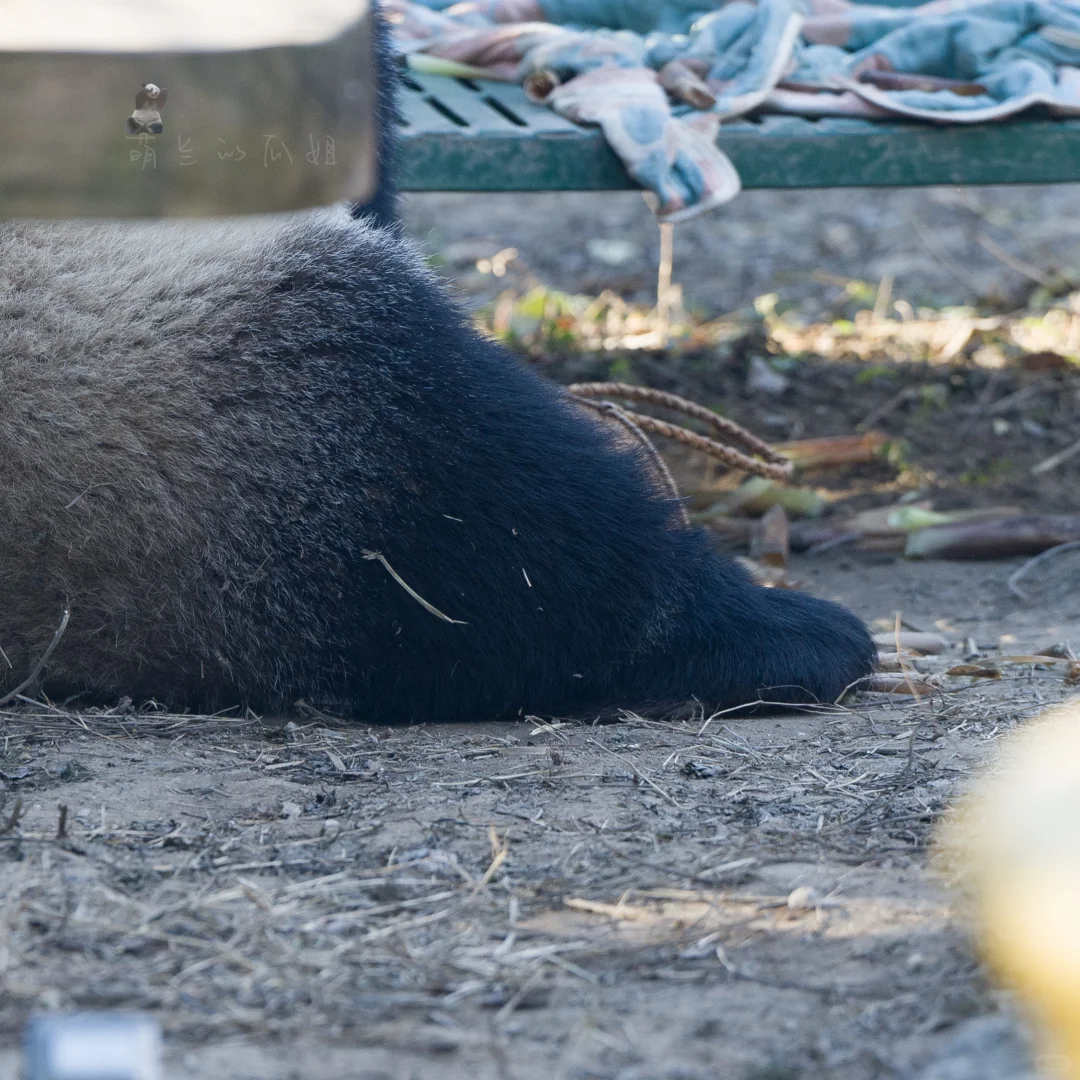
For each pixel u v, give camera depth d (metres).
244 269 9.95
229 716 10.05
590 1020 5.50
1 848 7.09
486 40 17.53
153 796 8.00
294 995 5.68
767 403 19.17
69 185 4.59
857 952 6.06
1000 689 10.70
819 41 17.56
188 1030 5.39
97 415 9.54
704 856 7.20
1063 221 29.48
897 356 21.12
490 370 10.29
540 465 10.00
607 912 6.52
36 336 9.55
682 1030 5.46
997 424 18.67
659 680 10.20
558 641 9.98
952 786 8.25
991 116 15.54
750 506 16.11
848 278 26.36
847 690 10.55
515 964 6.00
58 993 5.62
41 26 4.56
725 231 29.69
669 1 18.27
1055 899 5.53
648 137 15.13
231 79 4.66
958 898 6.46
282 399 9.77
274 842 7.36
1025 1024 5.13
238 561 9.71
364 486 9.73
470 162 15.15
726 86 16.62
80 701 10.05
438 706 10.05
